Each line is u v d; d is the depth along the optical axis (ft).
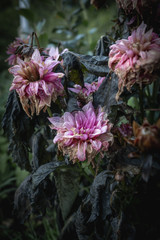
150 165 1.29
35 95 1.43
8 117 1.76
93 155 1.42
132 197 1.67
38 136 1.88
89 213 1.73
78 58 1.59
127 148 1.47
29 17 2.94
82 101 1.62
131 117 1.69
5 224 2.67
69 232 2.02
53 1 3.69
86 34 3.25
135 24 1.60
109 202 1.57
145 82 1.32
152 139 1.24
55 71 1.55
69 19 3.46
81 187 2.24
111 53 1.43
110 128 1.44
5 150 3.15
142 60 1.27
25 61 1.55
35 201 1.78
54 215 2.43
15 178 2.78
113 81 1.55
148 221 1.85
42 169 1.70
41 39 2.46
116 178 1.44
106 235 1.93
